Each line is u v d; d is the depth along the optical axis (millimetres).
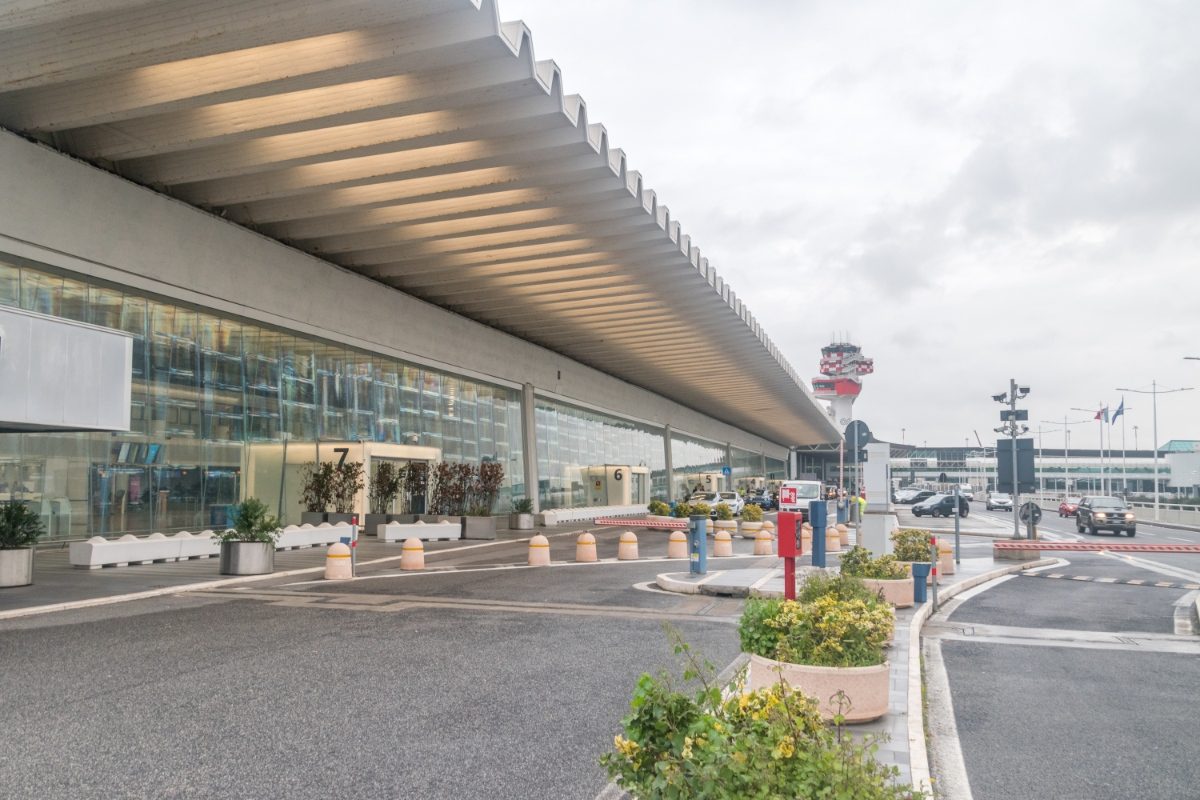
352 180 21516
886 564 14711
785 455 133000
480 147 20344
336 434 30703
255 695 8211
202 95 16828
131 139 19797
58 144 20250
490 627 12156
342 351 31125
